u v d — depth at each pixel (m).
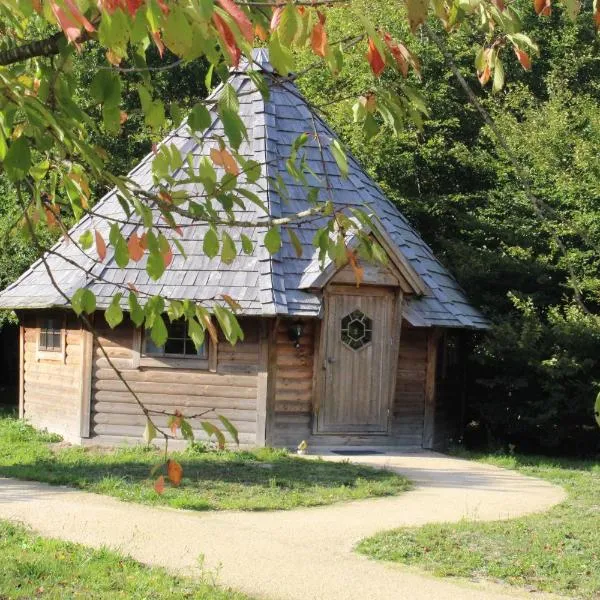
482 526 9.30
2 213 12.97
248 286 13.77
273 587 7.15
